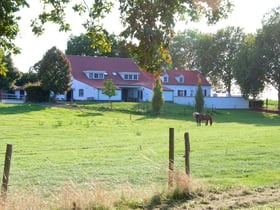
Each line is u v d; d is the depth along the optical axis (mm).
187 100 81312
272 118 65375
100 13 8508
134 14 7129
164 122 50062
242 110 78812
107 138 31172
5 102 65688
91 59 85875
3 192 9922
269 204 10266
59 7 8891
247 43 87812
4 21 7926
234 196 11234
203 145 24922
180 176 11469
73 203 9828
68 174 15523
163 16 7082
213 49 109062
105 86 70000
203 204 10414
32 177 14945
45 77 65625
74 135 33625
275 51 80562
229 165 17047
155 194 11008
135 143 27172
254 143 25500
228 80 109125
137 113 60875
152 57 7168
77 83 78500
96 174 15406
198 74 97688
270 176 14297
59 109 58594
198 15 7305
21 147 25125
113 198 10438
